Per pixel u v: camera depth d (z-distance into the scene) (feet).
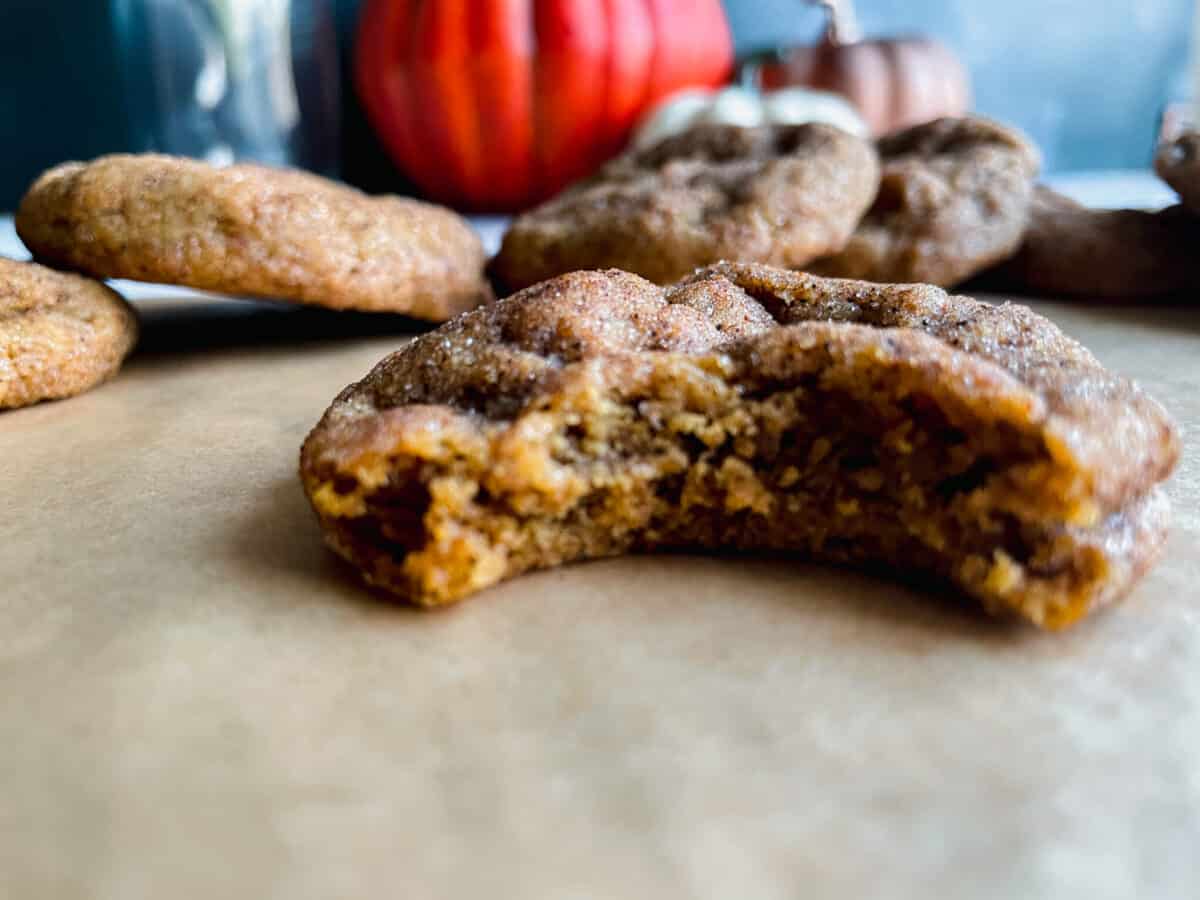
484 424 0.32
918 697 0.26
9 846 0.21
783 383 0.33
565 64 0.96
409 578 0.30
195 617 0.30
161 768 0.24
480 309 0.37
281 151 1.03
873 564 0.33
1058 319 0.63
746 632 0.29
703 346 0.35
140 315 0.67
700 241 0.59
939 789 0.23
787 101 0.98
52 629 0.29
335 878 0.21
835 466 0.33
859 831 0.22
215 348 0.59
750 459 0.33
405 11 0.97
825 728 0.25
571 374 0.32
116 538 0.34
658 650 0.28
